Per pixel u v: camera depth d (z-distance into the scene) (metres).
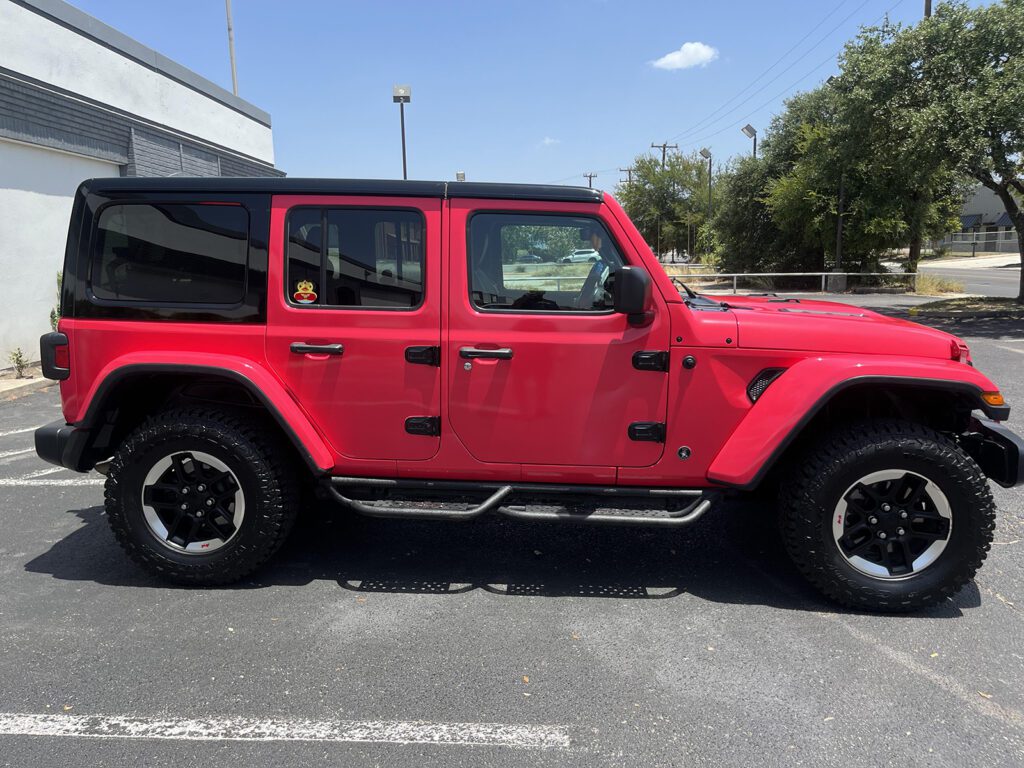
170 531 3.61
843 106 14.29
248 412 3.68
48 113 9.56
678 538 4.34
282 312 3.46
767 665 2.94
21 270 9.48
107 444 3.77
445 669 2.91
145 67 12.30
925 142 12.23
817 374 3.23
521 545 4.22
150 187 3.49
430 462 3.54
